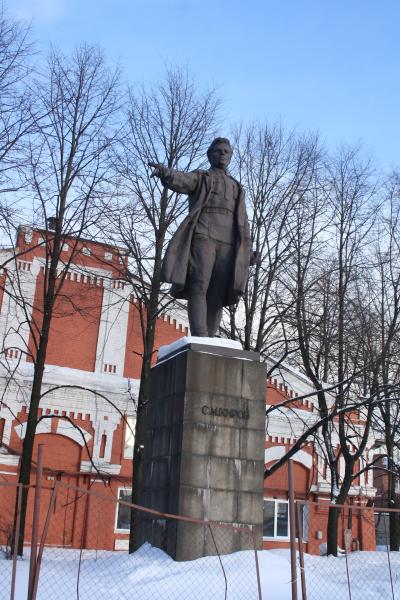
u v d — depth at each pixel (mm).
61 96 18641
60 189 18547
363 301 23312
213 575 8906
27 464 17406
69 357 25672
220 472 10008
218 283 11570
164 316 27484
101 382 25609
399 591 10195
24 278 25219
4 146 16812
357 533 28031
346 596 9344
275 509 27062
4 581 8984
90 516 24156
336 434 27953
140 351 26875
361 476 28547
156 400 11273
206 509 9766
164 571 8992
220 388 10383
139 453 17969
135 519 17422
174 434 10242
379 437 29859
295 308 20812
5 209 16984
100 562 10008
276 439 27688
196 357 10391
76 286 26031
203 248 11344
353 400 22422
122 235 19266
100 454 24984
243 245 11531
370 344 21359
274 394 28141
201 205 11461
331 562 13805
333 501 21609
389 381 22891
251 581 8914
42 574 9234
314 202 25062
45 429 24500
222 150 11859
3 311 24938
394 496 24766
